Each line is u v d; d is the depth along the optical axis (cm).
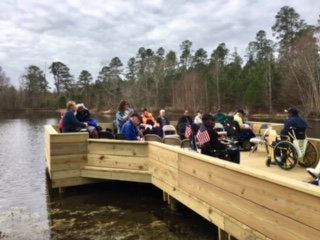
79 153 655
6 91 7206
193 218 519
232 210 365
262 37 5281
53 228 490
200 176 430
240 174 349
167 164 531
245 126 777
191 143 583
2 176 867
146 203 597
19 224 508
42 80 7650
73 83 7988
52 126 955
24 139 1800
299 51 3706
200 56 6003
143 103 5709
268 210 310
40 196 661
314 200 259
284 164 562
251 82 4159
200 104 4772
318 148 575
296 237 278
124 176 622
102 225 498
